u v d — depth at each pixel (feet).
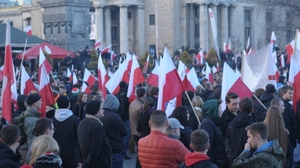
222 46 348.38
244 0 374.22
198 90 68.49
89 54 158.51
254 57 64.23
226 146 40.78
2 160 30.32
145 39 351.05
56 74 126.21
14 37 158.10
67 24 164.25
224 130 44.11
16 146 31.96
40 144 29.17
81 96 58.03
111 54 168.86
